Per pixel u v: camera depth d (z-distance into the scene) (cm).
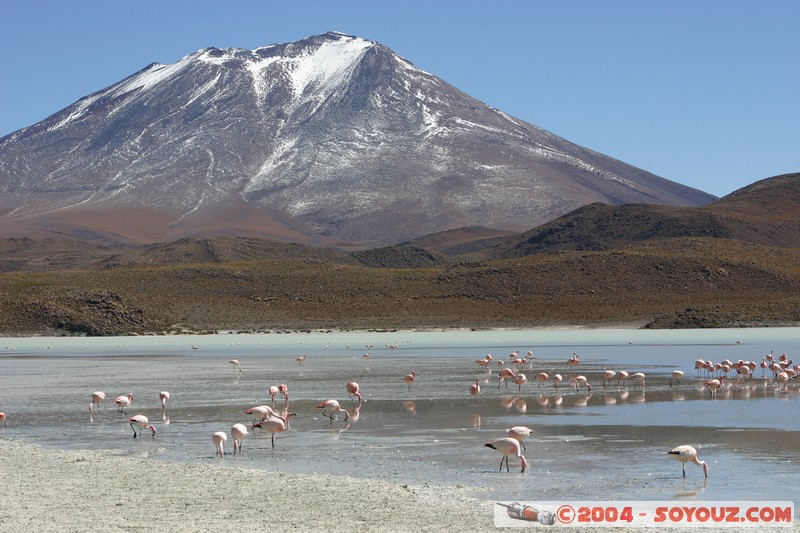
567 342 9300
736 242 17038
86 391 4606
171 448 2877
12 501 2086
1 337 10550
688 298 13612
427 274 14988
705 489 2233
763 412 3559
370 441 2956
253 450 2816
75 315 11244
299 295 13875
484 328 11925
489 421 3384
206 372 5816
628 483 2302
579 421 3353
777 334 9775
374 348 8631
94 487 2231
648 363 6319
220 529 1852
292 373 5681
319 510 2005
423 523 1902
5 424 3434
